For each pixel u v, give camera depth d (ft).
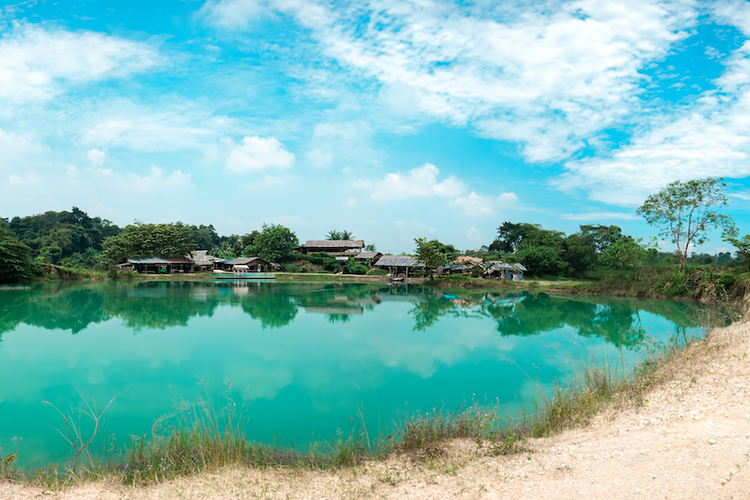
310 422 37.19
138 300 129.59
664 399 29.48
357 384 48.24
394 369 54.24
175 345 68.69
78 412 40.40
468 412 32.99
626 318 93.61
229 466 26.43
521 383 47.70
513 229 371.76
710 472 18.42
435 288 185.98
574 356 58.49
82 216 433.48
